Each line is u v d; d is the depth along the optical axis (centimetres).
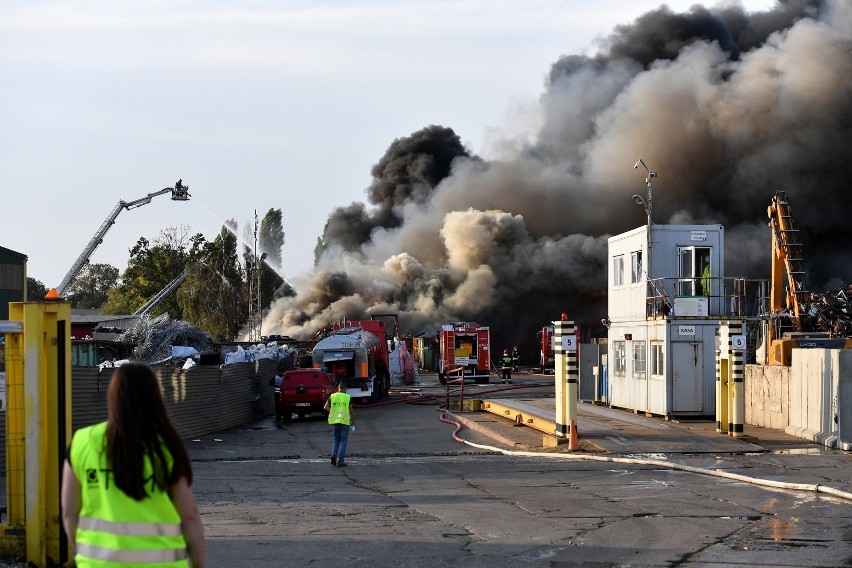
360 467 1870
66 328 926
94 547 432
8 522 938
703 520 1172
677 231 2744
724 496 1384
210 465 1934
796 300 2914
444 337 5112
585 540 1041
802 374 2230
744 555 956
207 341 4078
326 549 993
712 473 1647
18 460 938
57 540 910
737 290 2728
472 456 2064
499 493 1442
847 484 1477
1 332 930
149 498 434
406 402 3938
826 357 2097
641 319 2777
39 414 909
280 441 2481
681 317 2600
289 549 994
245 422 3106
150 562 431
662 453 1981
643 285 2766
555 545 1014
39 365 910
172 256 9012
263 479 1675
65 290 4566
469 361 5100
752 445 2069
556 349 2194
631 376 2855
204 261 8575
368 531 1103
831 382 2070
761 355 2891
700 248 2738
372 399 3922
